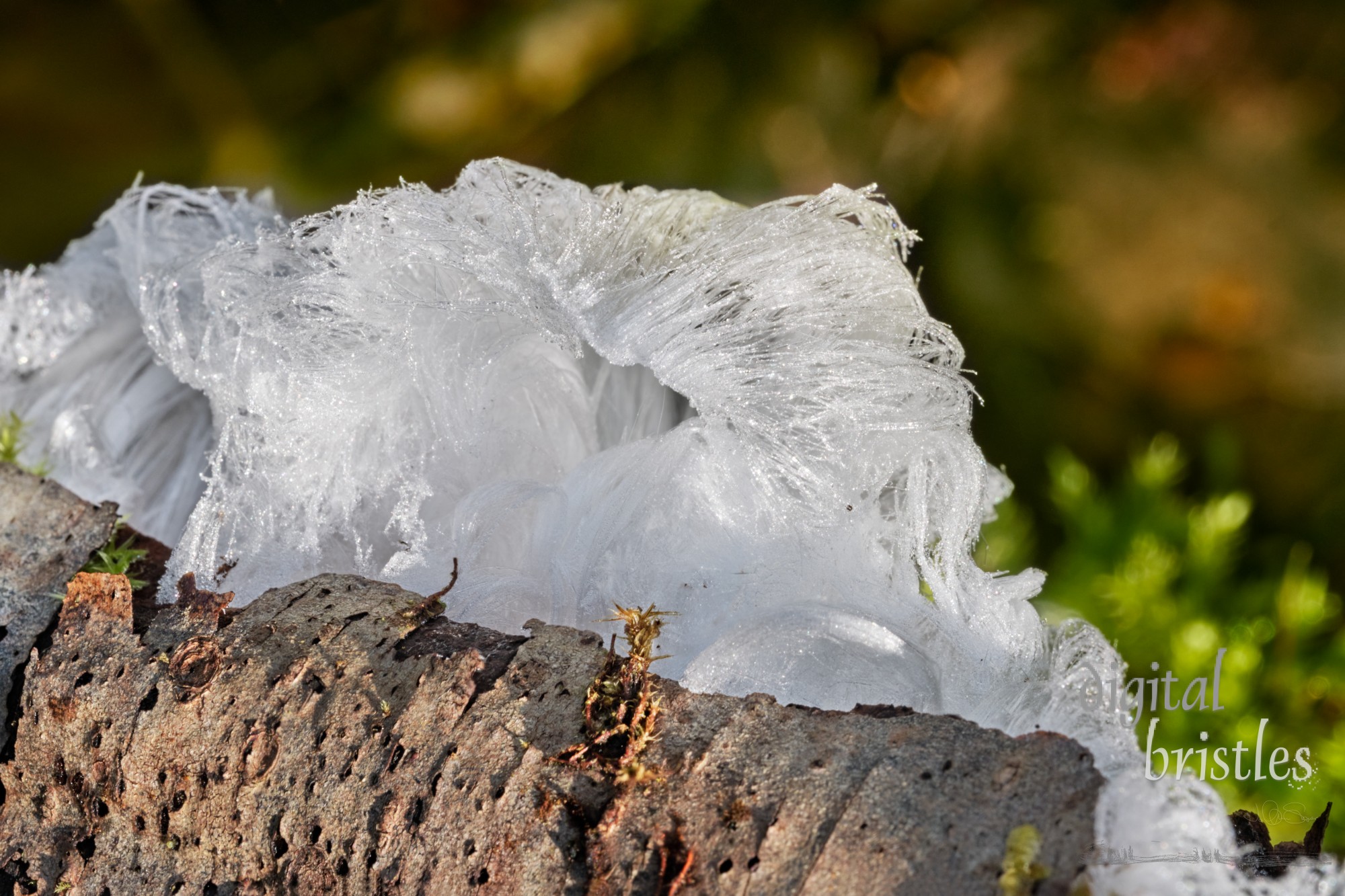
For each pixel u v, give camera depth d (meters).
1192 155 0.91
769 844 0.36
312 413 0.40
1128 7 0.94
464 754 0.37
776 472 0.39
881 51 0.98
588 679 0.38
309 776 0.38
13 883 0.38
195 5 1.03
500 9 1.02
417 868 0.37
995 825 0.36
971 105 0.96
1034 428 0.86
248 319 0.40
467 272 0.40
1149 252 0.89
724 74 1.00
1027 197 0.92
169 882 0.38
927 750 0.37
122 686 0.38
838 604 0.39
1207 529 0.67
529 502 0.40
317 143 1.04
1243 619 0.65
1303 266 0.87
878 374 0.39
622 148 1.01
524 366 0.41
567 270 0.39
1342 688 0.60
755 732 0.37
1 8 1.03
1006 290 0.90
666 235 0.40
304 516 0.40
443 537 0.40
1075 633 0.39
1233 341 0.87
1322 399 0.85
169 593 0.39
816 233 0.39
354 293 0.40
